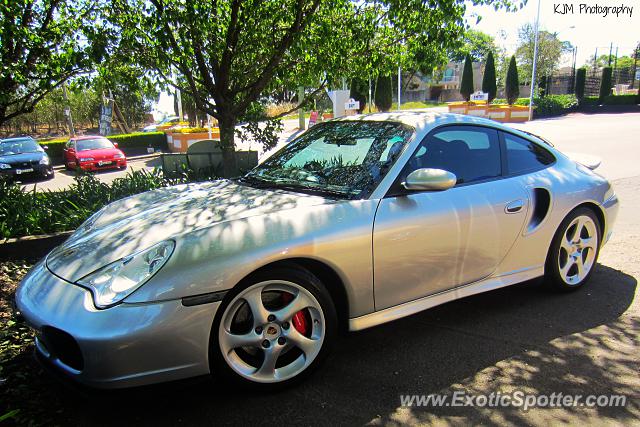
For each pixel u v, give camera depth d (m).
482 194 3.22
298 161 3.50
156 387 2.26
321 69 6.45
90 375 2.16
